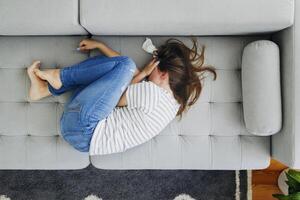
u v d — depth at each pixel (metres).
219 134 1.54
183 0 1.33
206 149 1.53
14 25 1.37
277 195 1.58
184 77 1.46
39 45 1.54
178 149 1.53
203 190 1.89
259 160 1.54
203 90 1.53
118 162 1.54
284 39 1.41
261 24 1.36
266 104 1.41
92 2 1.34
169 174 1.90
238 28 1.40
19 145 1.54
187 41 1.53
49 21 1.36
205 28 1.40
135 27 1.39
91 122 1.39
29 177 1.89
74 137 1.42
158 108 1.41
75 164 1.56
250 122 1.45
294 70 1.36
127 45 1.54
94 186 1.89
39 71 1.45
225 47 1.53
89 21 1.35
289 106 1.39
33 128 1.53
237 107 1.53
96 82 1.40
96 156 1.55
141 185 1.90
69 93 1.54
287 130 1.40
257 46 1.42
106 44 1.54
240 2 1.33
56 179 1.90
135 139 1.44
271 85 1.41
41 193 1.89
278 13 1.33
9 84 1.53
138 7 1.34
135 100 1.41
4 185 1.89
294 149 1.37
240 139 1.54
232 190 1.90
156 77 1.46
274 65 1.41
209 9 1.33
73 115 1.40
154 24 1.36
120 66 1.40
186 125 1.53
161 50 1.49
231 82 1.53
